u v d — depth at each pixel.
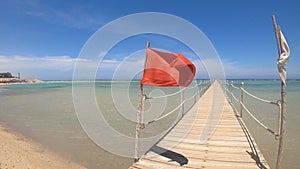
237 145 5.00
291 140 6.84
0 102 18.25
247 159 4.20
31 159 5.19
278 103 3.92
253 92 27.78
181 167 3.87
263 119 10.05
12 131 8.04
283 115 3.42
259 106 14.49
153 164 3.99
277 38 3.32
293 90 33.91
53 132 7.85
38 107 14.43
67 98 20.53
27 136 7.35
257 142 6.68
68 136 7.31
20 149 5.85
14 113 12.10
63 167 4.85
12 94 28.06
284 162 5.18
